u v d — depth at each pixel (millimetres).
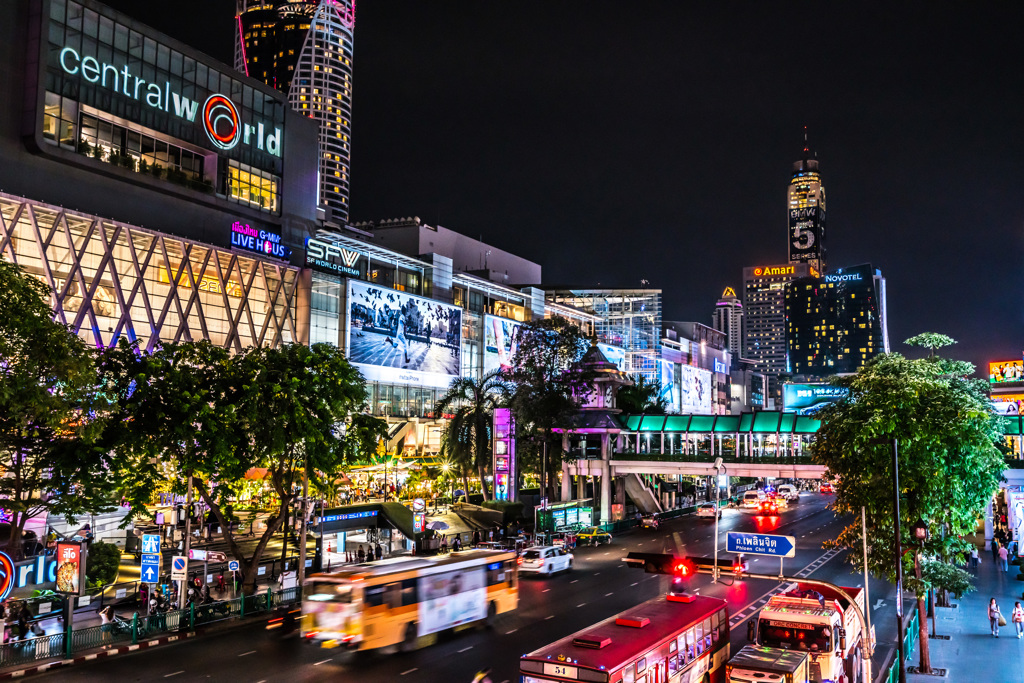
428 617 33781
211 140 83750
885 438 31297
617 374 93250
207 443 42031
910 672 32094
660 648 23938
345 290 95438
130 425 41312
